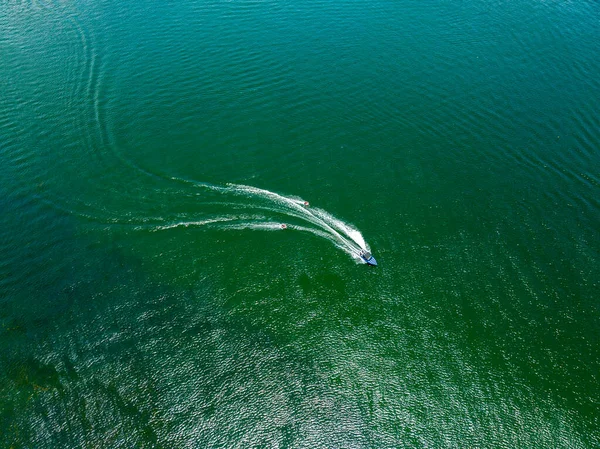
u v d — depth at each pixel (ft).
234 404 182.29
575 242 232.73
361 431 175.42
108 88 335.26
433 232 239.50
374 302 212.64
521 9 435.94
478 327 203.21
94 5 449.06
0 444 171.53
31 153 280.51
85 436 173.68
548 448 170.81
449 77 342.64
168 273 222.69
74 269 222.89
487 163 275.39
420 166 274.57
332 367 192.85
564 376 188.03
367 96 325.42
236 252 230.68
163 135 294.46
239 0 455.22
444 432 175.22
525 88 331.36
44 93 331.36
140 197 254.27
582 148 282.56
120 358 193.98
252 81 341.41
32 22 419.54
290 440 173.27
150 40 390.63
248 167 272.92
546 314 206.39
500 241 234.17
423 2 447.01
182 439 173.58
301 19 418.72
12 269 222.07
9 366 191.01
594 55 366.63
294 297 214.48
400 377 189.47
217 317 207.92
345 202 254.27
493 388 185.78
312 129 300.61
